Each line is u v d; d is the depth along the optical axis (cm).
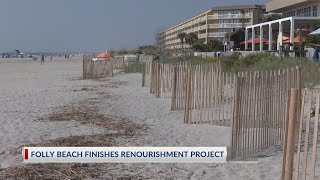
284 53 2869
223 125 1070
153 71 1845
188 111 1114
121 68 4184
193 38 10312
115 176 636
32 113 1310
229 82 1219
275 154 755
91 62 3064
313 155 455
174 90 1333
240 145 742
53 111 1348
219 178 629
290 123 445
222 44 7019
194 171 663
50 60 10488
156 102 1551
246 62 2400
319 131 852
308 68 1741
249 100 750
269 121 807
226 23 10062
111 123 1105
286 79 852
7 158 750
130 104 1508
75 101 1620
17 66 6650
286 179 450
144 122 1131
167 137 930
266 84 789
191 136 944
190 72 1116
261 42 4169
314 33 2734
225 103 1138
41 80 3069
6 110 1384
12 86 2461
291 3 4922
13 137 938
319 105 455
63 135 954
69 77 3366
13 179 623
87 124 1095
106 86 2302
